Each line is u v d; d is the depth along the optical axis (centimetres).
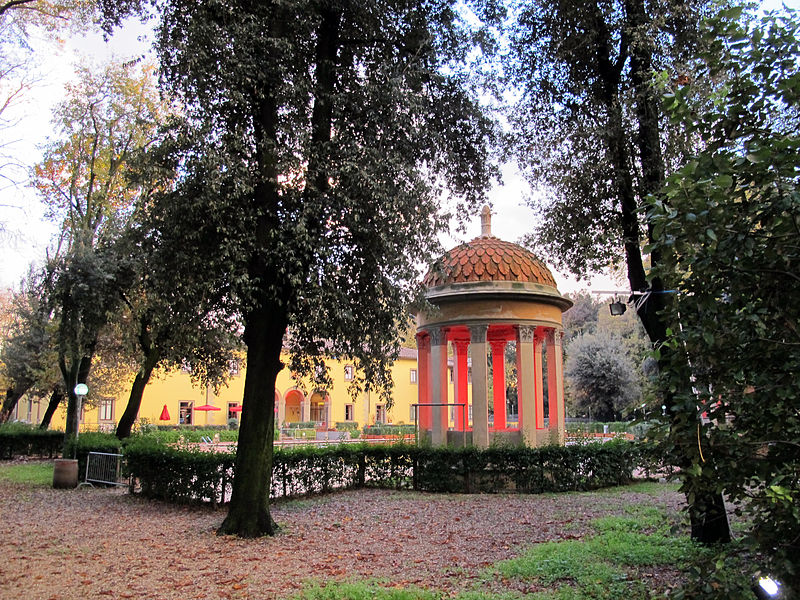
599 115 948
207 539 898
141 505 1221
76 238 1683
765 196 402
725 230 402
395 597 593
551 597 583
